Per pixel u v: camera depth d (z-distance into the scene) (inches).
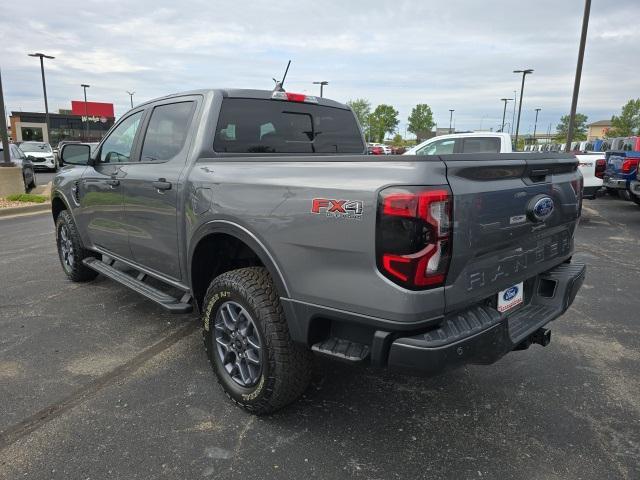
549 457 102.4
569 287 120.4
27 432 109.6
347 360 94.0
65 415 116.3
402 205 83.6
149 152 154.7
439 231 84.8
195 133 136.7
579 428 112.5
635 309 189.0
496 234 96.7
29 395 125.1
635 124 2704.2
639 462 101.0
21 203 474.6
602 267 253.6
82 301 195.0
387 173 87.1
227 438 108.3
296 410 119.6
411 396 126.4
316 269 96.0
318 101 167.2
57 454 102.3
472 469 98.7
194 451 103.7
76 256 207.8
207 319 122.6
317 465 99.6
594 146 1174.3
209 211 119.6
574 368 141.2
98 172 179.3
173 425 113.0
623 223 401.1
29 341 157.8
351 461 100.9
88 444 105.6
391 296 86.0
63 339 159.6
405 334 88.7
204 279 134.6
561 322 175.6
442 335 88.7
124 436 108.5
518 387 131.0
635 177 406.0
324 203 93.4
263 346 107.3
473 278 93.9
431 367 86.1
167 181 136.9
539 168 109.3
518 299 115.8
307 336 99.4
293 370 107.2
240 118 143.1
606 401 123.8
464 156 91.5
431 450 104.6
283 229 100.9
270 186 104.0
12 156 568.7
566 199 122.0
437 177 85.4
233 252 129.3
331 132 170.6
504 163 98.0
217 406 121.1
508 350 100.4
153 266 153.9
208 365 142.9
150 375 136.5
